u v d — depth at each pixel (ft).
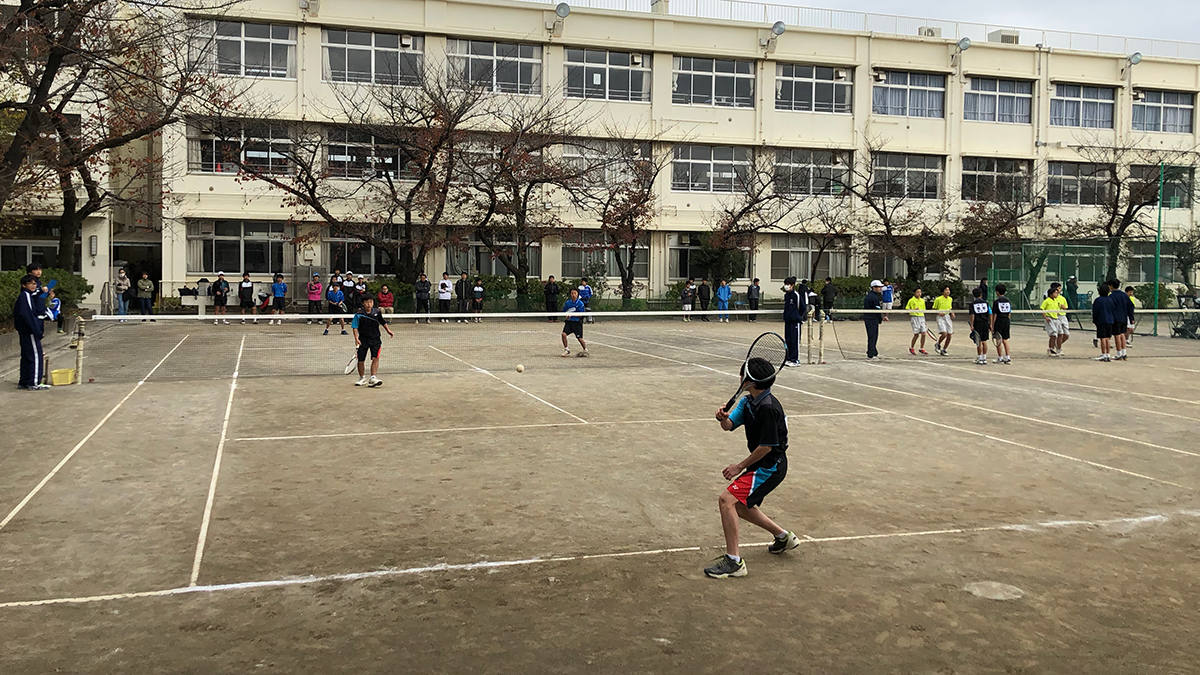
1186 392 48.21
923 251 127.65
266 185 111.34
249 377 50.49
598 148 123.34
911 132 135.74
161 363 57.16
